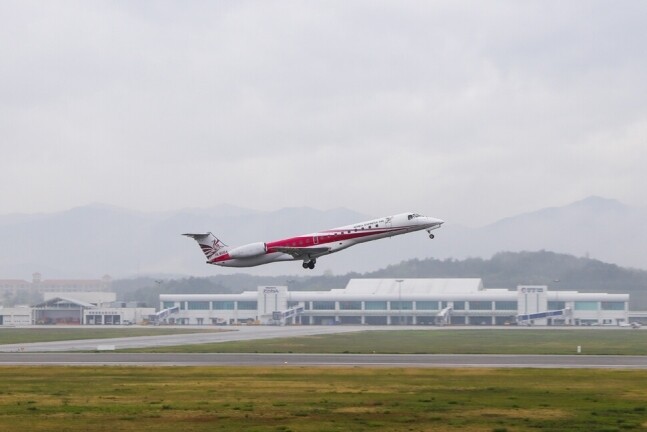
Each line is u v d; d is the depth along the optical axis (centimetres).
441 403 7594
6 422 6612
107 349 16288
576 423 6538
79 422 6612
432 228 14488
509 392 8425
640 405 7500
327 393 8369
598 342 19475
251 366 11694
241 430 6266
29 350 16212
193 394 8331
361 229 14575
